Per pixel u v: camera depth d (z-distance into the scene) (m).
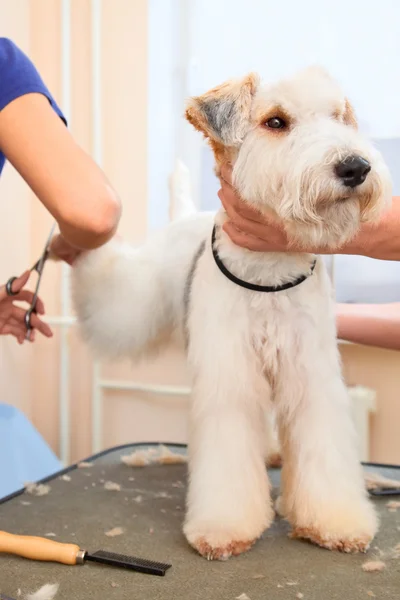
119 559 0.87
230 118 0.98
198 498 0.97
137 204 2.05
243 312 1.02
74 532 1.01
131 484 1.28
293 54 1.93
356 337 1.34
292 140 0.90
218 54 2.02
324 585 0.81
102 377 2.09
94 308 1.41
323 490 0.98
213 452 0.98
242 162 0.96
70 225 0.90
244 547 0.92
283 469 1.10
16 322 1.38
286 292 1.02
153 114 2.05
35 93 0.91
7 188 2.04
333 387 1.03
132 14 2.03
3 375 2.02
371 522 0.97
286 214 0.87
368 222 0.87
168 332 1.40
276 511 1.13
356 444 1.04
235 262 1.02
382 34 1.84
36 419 2.19
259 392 1.04
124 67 2.04
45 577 0.83
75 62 2.10
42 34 2.14
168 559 0.90
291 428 1.04
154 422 2.05
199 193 2.09
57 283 2.13
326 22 1.89
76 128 2.12
